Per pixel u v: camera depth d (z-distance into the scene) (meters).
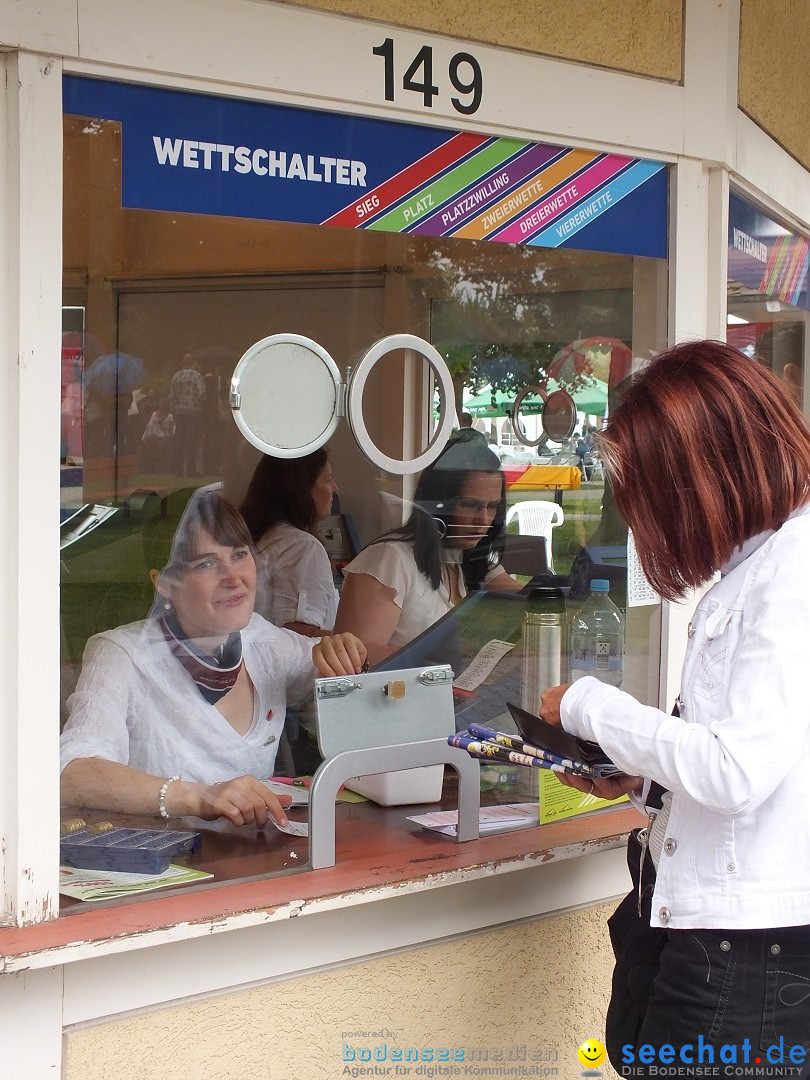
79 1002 1.56
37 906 1.52
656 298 2.17
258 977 1.69
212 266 1.73
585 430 2.15
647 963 1.47
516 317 2.07
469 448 2.08
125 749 1.71
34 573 1.50
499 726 2.01
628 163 2.08
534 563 2.11
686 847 1.36
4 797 1.51
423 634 2.05
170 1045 1.63
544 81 1.93
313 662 1.92
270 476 1.91
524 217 1.97
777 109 2.55
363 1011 1.79
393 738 1.84
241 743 1.85
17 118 1.47
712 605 1.37
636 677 2.20
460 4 1.84
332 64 1.72
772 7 2.48
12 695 1.50
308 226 1.78
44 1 1.48
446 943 1.87
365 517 2.01
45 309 1.49
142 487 1.72
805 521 1.33
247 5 1.65
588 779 1.62
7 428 1.49
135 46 1.56
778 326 2.81
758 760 1.24
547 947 1.99
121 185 1.60
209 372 1.80
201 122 1.66
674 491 1.35
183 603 1.81
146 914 1.56
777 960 1.32
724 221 2.20
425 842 1.86
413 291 1.96
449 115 1.84
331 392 1.93
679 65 2.11
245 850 1.78
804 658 1.26
